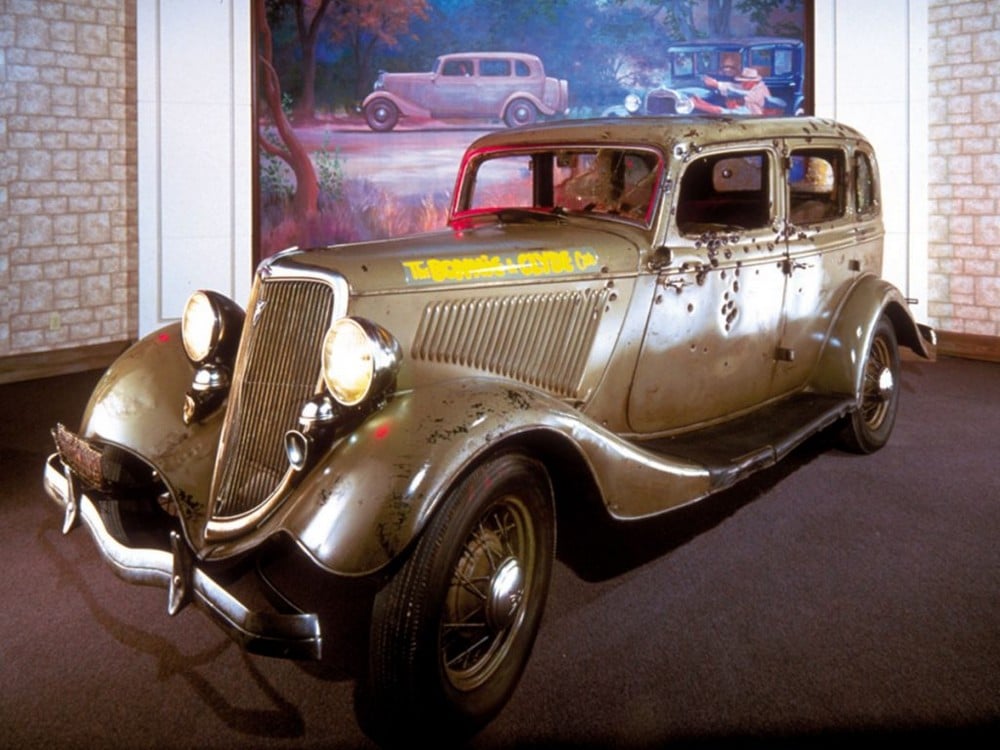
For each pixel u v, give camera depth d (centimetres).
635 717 236
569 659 265
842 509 388
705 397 359
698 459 312
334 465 221
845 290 440
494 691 234
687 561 336
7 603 304
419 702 214
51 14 668
